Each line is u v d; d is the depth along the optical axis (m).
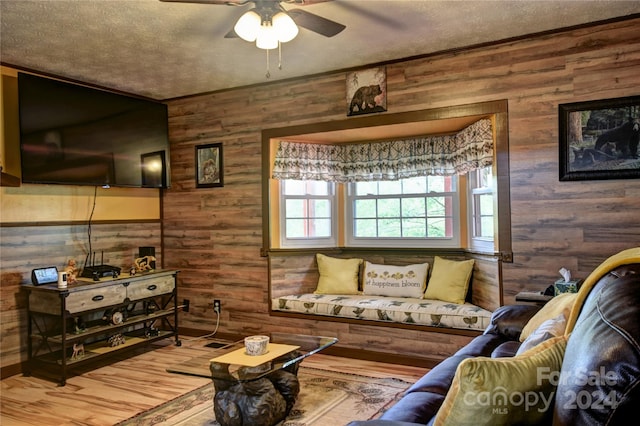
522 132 3.48
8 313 3.84
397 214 4.78
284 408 2.73
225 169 4.82
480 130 3.74
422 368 3.78
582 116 3.29
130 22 3.04
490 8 2.94
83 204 4.45
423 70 3.82
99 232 4.59
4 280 3.82
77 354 3.80
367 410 2.96
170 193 5.18
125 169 4.59
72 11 2.87
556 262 3.37
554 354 1.28
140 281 4.25
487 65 3.59
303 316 4.36
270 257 4.55
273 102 4.53
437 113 3.77
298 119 4.39
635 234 3.15
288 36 2.50
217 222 4.88
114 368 3.94
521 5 2.92
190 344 4.66
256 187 4.64
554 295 3.12
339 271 4.62
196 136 5.00
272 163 4.58
